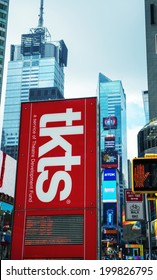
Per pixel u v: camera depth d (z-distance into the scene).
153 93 137.62
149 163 11.01
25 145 9.34
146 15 152.12
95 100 9.44
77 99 9.52
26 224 8.63
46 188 8.86
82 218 8.47
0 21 135.75
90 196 8.62
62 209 8.62
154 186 10.84
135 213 28.00
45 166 9.05
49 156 9.12
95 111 9.34
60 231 8.45
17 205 8.82
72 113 9.43
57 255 8.28
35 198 8.82
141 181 10.90
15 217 8.73
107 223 193.00
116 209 197.62
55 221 8.55
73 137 9.20
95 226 8.34
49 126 9.41
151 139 127.44
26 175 9.05
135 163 11.05
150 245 23.34
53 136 9.29
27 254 8.40
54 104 9.58
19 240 8.52
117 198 199.88
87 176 8.80
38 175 9.00
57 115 9.47
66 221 8.52
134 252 85.00
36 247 8.42
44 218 8.62
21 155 9.27
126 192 28.72
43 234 8.50
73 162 8.97
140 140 133.12
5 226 69.69
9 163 77.50
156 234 65.25
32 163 9.13
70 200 8.66
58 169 8.98
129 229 49.75
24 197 8.88
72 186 8.77
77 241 8.32
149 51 144.75
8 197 73.94
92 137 9.12
